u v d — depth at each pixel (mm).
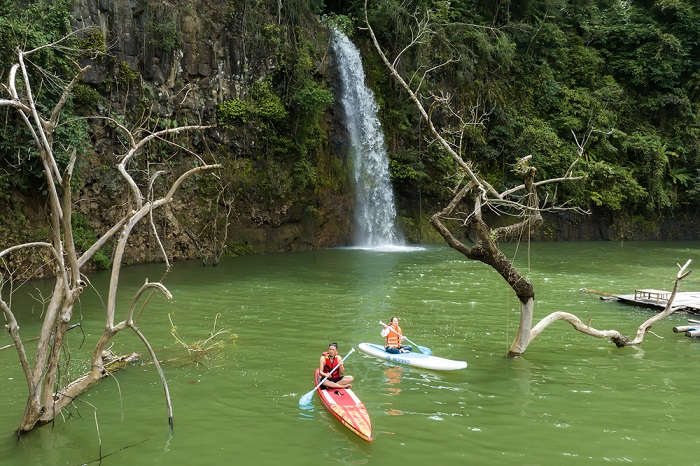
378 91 32250
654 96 41812
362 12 31562
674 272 22406
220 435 7109
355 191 30281
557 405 8156
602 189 37250
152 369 9648
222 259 23906
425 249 28734
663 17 43750
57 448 6711
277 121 26641
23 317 13086
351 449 6746
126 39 22250
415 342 11531
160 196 23078
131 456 6539
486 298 16125
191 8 24312
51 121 6836
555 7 41094
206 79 24797
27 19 16656
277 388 8797
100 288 16969
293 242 27516
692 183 40594
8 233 17641
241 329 12383
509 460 6480
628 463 6430
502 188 34906
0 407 7910
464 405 8148
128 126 22250
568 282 19547
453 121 33938
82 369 9383
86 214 20750
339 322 13117
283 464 6367
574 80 40344
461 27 35188
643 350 11055
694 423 7547
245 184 25734
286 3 27031
